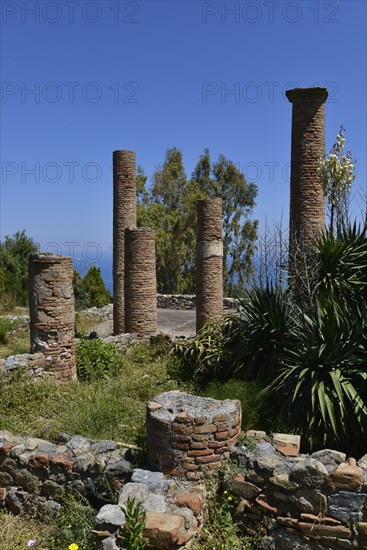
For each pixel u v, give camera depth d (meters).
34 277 9.55
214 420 4.75
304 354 6.48
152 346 13.16
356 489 4.20
